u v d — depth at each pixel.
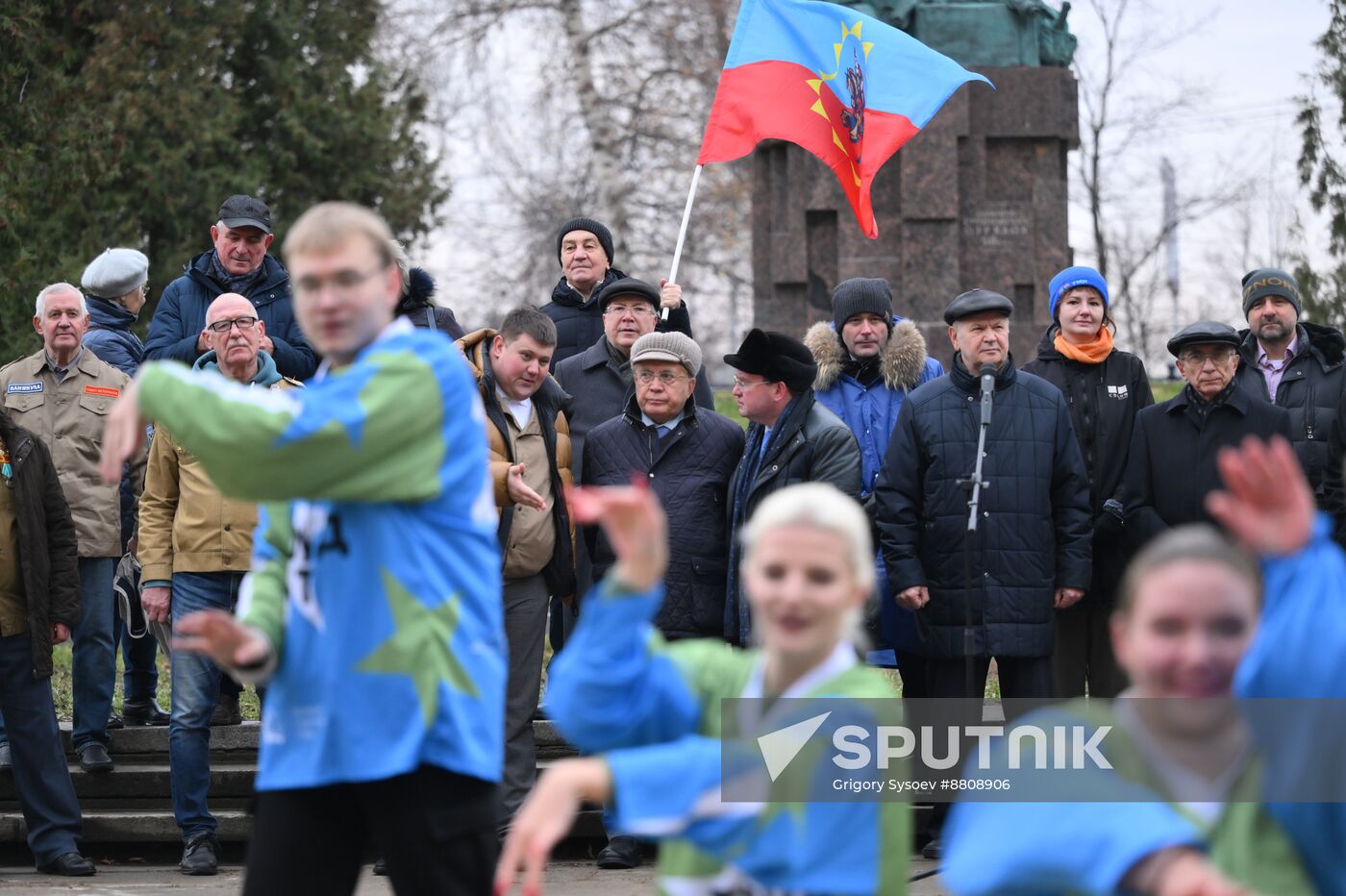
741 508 19.08
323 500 9.87
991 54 38.62
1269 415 19.84
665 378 19.55
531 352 19.23
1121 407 21.05
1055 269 38.53
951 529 19.14
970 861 7.37
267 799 10.23
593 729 8.42
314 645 9.99
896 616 20.28
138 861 20.77
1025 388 19.48
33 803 19.64
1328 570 8.12
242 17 59.00
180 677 19.59
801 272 39.16
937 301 38.47
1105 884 7.11
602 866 19.64
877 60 23.64
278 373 19.97
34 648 19.41
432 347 10.01
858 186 23.55
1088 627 20.88
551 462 19.53
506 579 19.16
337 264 10.02
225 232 22.11
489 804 10.20
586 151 75.25
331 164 61.50
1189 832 7.16
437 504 10.04
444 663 9.95
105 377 21.91
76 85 52.81
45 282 48.41
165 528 19.69
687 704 8.54
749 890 8.25
